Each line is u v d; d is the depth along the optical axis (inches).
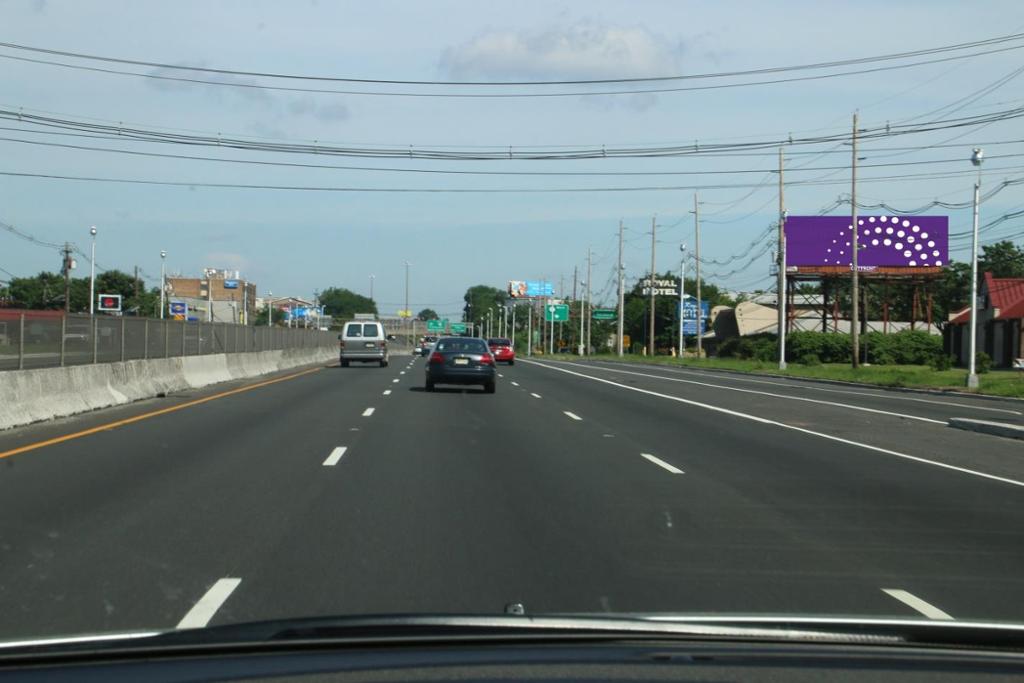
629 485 522.9
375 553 354.6
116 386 1002.1
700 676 196.1
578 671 196.4
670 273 6594.5
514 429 813.9
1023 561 358.3
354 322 2209.6
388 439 716.7
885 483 549.0
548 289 7199.8
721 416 994.1
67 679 195.2
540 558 350.3
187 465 569.3
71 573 323.6
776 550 371.9
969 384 1724.9
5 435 701.9
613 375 2016.5
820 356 3129.9
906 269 3201.3
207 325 1459.2
